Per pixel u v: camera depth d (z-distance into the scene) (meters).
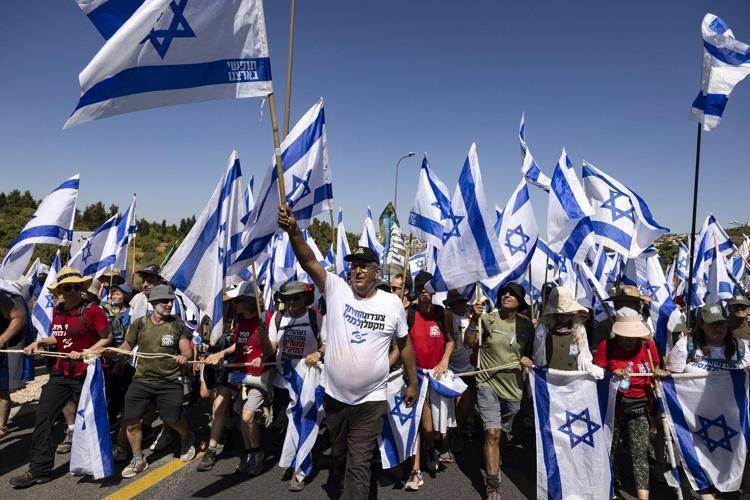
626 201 5.93
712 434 3.99
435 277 5.25
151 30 3.23
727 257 9.19
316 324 4.72
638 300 4.88
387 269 6.45
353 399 3.45
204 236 4.91
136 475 4.45
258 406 4.58
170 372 4.57
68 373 4.35
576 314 4.37
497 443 4.07
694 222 4.73
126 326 6.30
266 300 7.61
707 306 4.23
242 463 4.55
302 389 4.51
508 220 6.11
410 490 4.27
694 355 4.29
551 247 5.46
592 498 3.96
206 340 6.42
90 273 7.06
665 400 4.04
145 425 5.43
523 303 4.46
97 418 4.24
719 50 4.77
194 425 5.97
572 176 5.50
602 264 8.12
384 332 3.49
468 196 5.04
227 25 3.46
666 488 4.36
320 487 4.29
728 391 3.98
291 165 4.59
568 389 4.16
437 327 4.85
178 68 3.35
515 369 4.29
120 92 3.17
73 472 4.16
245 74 3.50
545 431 4.14
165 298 4.54
